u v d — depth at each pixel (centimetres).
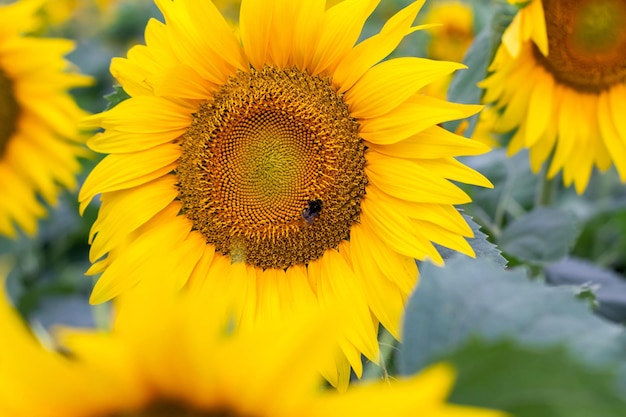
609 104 119
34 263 136
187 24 101
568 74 118
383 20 186
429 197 98
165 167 104
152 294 57
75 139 121
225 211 103
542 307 75
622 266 138
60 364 59
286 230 103
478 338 64
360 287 101
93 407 62
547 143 118
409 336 76
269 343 57
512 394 65
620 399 62
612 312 120
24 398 60
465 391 66
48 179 122
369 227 102
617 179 146
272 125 104
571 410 64
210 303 58
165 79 100
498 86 114
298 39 102
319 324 55
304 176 103
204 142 103
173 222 104
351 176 102
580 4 116
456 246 98
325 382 98
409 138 99
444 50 161
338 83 102
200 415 64
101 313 102
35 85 119
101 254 102
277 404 58
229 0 166
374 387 56
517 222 124
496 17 111
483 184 98
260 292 103
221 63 103
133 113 101
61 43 118
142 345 58
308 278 103
